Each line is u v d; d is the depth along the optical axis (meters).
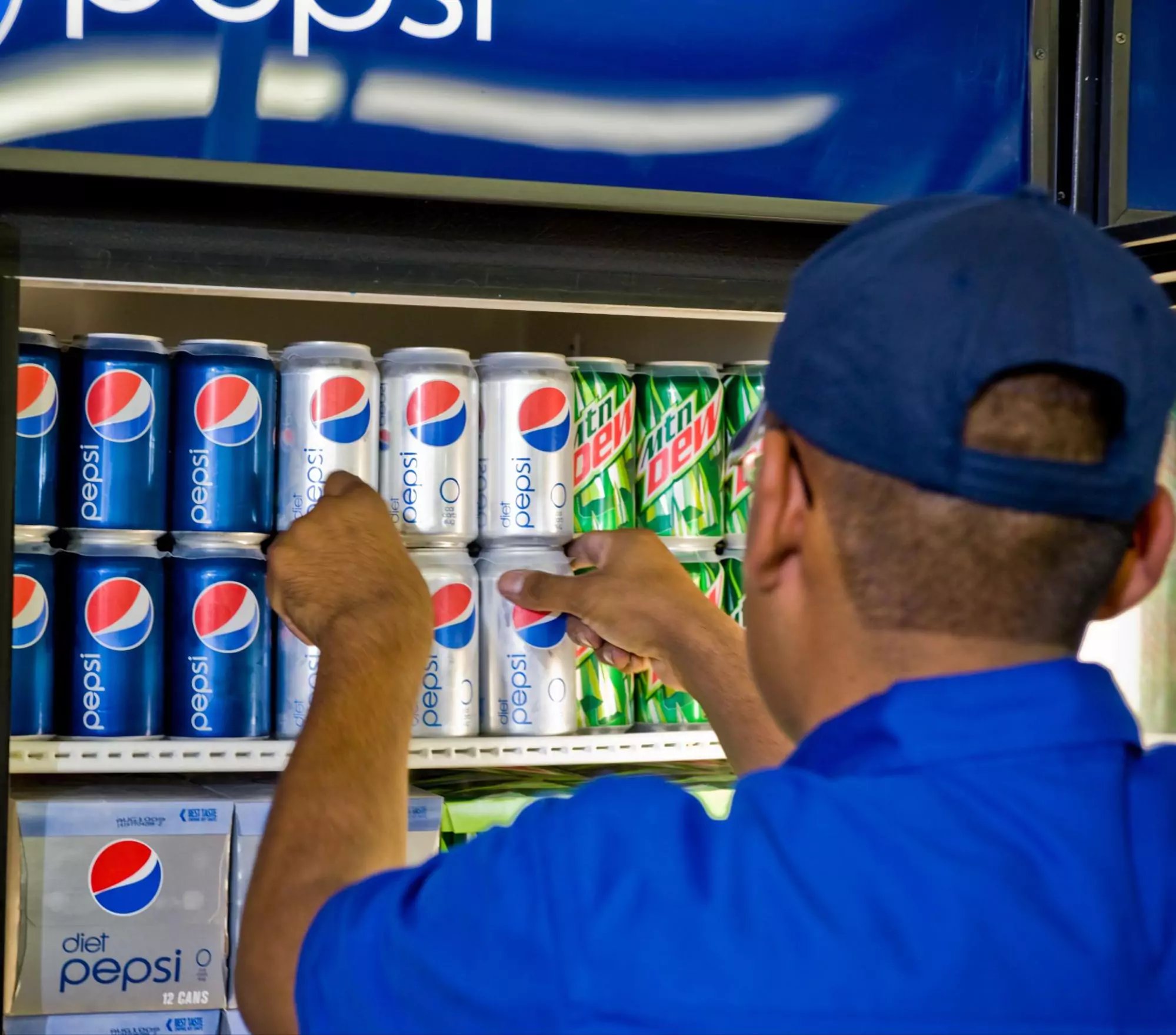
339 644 1.05
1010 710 0.70
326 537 1.16
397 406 1.45
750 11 1.25
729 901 0.67
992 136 1.32
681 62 1.23
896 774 0.69
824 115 1.27
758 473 0.78
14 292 1.15
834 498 0.71
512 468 1.47
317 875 0.84
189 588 1.40
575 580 1.42
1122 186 1.32
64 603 1.40
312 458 1.42
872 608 0.72
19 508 1.34
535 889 0.70
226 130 1.13
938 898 0.65
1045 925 0.65
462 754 1.43
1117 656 1.58
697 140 1.24
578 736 1.48
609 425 1.54
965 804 0.68
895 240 0.70
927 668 0.72
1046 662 0.71
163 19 1.12
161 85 1.12
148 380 1.40
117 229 1.14
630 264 1.25
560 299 1.28
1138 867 0.69
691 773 1.70
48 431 1.36
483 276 1.22
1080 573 0.70
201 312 1.95
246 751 1.40
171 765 1.38
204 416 1.41
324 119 1.15
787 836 0.68
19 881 1.33
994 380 0.66
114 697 1.37
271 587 1.19
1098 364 0.66
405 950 0.71
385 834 0.89
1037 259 0.68
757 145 1.26
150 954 1.36
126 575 1.38
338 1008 0.73
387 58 1.16
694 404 1.58
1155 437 0.69
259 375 1.43
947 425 0.66
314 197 1.17
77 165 1.10
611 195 1.21
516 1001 0.67
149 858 1.36
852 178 1.28
